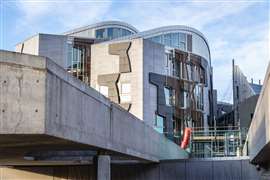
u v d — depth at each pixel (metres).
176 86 82.94
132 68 77.50
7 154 22.12
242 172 38.47
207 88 94.44
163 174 39.12
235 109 91.94
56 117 13.63
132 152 26.59
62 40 80.19
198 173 39.03
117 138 22.56
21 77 12.52
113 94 77.44
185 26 97.50
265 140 19.62
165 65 81.19
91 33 101.62
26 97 12.51
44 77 12.74
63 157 23.05
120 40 82.88
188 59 86.81
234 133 73.50
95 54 80.75
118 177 39.22
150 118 76.50
